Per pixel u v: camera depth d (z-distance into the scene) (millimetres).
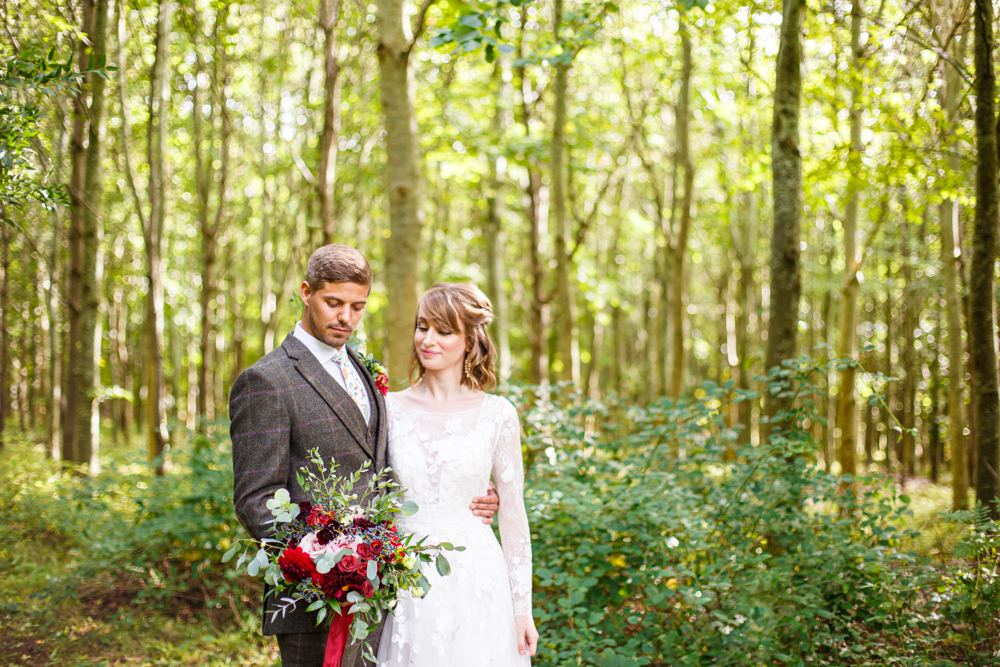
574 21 5375
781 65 4117
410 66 5336
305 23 10359
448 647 2102
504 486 2332
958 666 3025
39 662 3652
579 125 10750
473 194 13289
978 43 3691
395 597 1953
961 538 3469
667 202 13734
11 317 13938
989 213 3672
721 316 19375
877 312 15734
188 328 18250
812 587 3301
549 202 12617
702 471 4301
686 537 3568
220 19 7945
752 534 3596
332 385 2117
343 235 15148
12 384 16734
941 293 10656
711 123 10898
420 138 10297
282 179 14195
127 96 7824
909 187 6094
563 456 4426
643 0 8047
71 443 7266
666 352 13758
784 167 4109
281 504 1825
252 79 11367
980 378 3689
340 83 10500
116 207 10695
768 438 4004
